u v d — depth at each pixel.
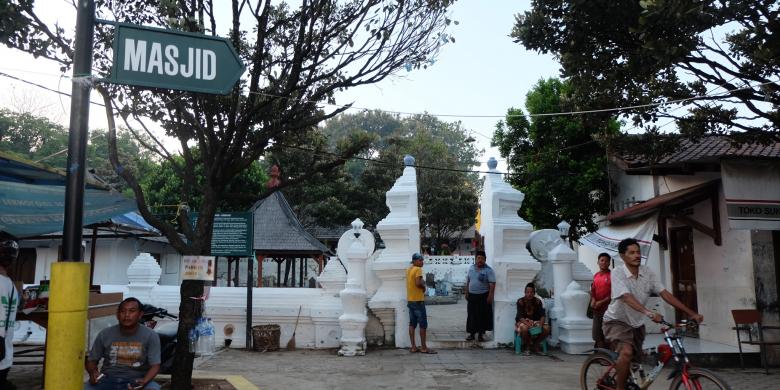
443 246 35.22
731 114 9.20
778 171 9.22
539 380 7.96
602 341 8.74
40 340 10.95
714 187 10.58
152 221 6.82
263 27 6.78
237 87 6.65
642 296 5.58
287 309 10.84
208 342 9.93
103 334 5.37
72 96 3.75
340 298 10.89
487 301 10.74
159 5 6.86
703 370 4.91
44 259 19.58
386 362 9.34
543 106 17.73
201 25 6.74
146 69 3.95
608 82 9.32
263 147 7.32
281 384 7.62
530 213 18.42
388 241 11.20
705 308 11.02
